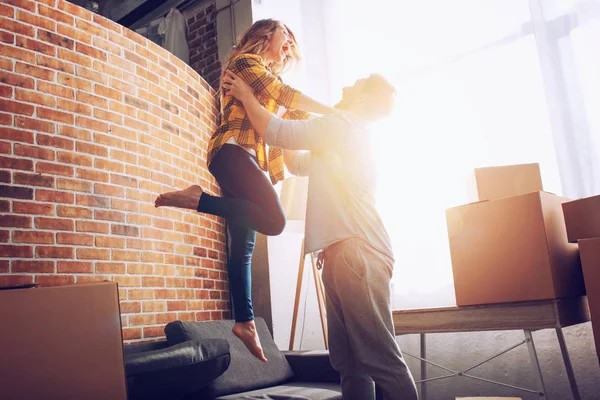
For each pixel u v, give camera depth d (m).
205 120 3.93
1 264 2.43
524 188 2.76
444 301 3.60
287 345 3.82
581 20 3.32
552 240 2.39
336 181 1.75
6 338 1.29
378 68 4.21
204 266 3.67
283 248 4.00
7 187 2.50
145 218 3.14
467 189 3.01
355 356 1.65
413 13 4.09
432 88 3.88
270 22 1.92
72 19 2.92
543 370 3.16
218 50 4.61
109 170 2.96
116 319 1.44
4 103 2.55
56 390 1.32
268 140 1.66
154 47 3.42
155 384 2.07
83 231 2.77
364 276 1.65
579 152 3.22
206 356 2.28
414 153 3.86
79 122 2.85
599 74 3.21
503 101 3.56
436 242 3.68
